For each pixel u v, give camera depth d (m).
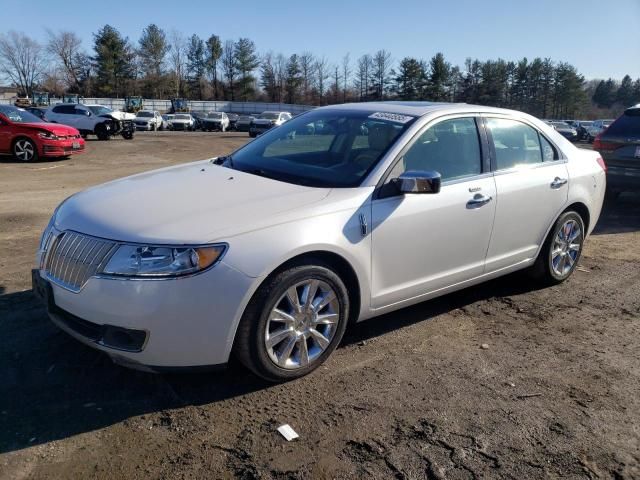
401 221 3.54
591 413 3.10
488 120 4.33
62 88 89.94
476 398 3.20
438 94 78.25
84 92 89.38
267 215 3.06
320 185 3.52
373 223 3.40
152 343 2.80
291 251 3.00
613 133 8.70
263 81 94.94
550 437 2.87
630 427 2.99
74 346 3.52
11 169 12.86
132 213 3.07
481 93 82.88
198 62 96.31
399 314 4.36
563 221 4.88
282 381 3.25
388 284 3.61
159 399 3.04
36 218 7.22
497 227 4.23
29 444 2.63
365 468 2.58
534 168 4.58
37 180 11.16
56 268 3.06
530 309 4.57
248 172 3.86
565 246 5.03
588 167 5.13
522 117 4.65
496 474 2.58
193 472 2.50
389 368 3.50
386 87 84.56
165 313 2.77
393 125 3.88
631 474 2.62
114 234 2.89
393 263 3.58
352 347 3.77
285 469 2.54
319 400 3.11
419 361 3.61
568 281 5.28
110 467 2.51
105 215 3.09
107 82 86.94
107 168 13.94
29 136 14.41
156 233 2.85
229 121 49.03
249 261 2.89
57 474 2.45
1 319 3.88
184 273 2.77
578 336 4.09
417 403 3.12
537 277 4.96
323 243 3.13
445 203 3.80
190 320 2.81
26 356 3.39
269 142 4.41
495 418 3.01
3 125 14.35
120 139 27.31
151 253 2.79
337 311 3.36
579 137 46.41
